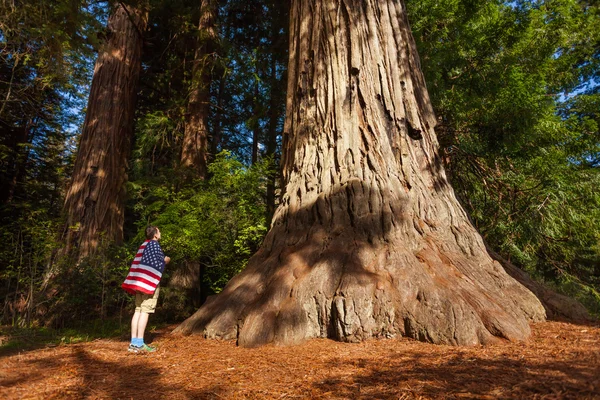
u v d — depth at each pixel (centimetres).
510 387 264
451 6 1208
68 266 771
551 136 1014
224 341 468
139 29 1221
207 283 1313
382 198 552
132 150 1353
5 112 1391
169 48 1437
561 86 1323
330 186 582
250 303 496
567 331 445
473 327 408
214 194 917
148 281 450
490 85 1066
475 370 309
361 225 532
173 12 1310
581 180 994
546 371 293
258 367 351
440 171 647
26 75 1267
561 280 1041
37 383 319
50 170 1719
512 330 412
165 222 892
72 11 651
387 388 280
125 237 1355
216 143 1577
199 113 1238
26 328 624
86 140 1079
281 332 437
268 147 1458
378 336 438
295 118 676
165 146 1343
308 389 287
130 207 1270
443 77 1153
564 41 1220
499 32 1135
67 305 713
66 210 1013
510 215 960
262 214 930
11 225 834
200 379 325
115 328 704
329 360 364
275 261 541
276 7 1407
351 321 432
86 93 1571
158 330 643
